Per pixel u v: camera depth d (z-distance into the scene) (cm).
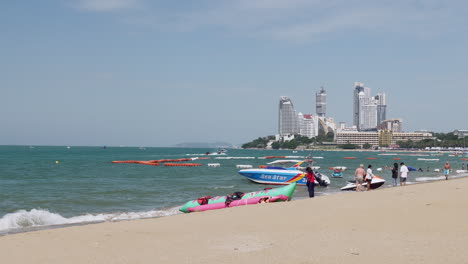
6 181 4666
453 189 2341
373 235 1166
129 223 1586
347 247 1020
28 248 1143
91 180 4847
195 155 17312
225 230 1352
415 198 1953
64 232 1385
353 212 1619
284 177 4119
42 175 5691
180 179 5028
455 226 1266
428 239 1090
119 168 7675
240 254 986
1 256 1054
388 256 919
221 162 11006
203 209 2302
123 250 1089
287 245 1069
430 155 19250
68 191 3544
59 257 1032
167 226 1488
